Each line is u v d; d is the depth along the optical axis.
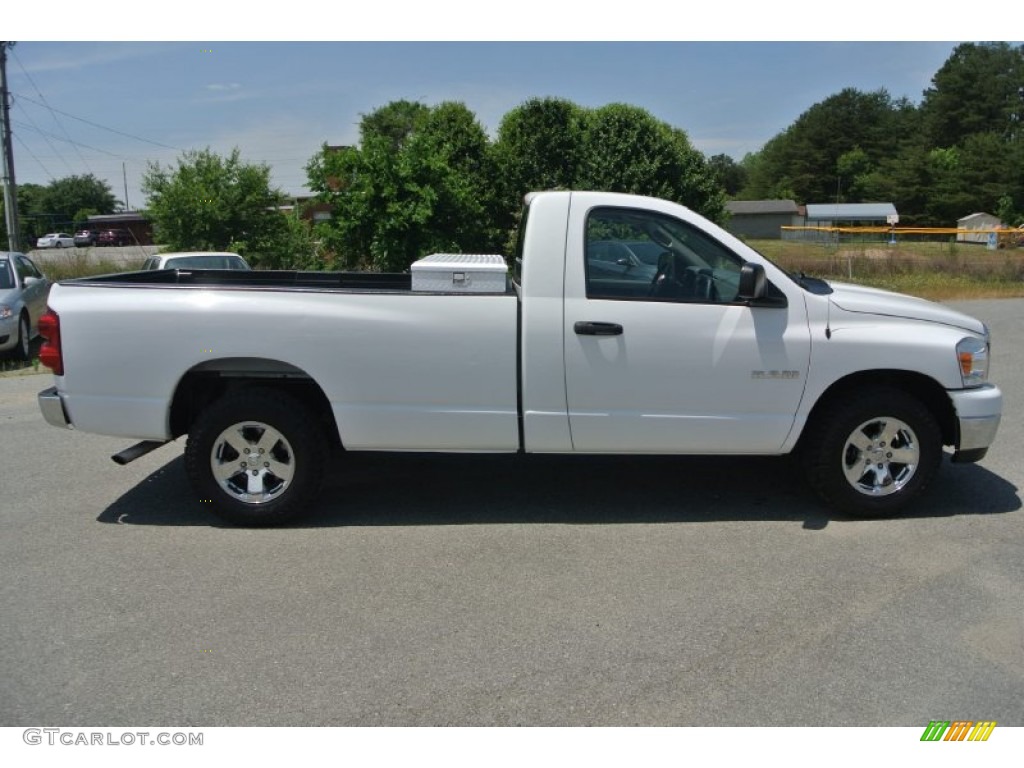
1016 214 70.56
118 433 4.85
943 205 78.12
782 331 4.74
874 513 4.98
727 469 6.03
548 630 3.70
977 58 91.25
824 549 4.57
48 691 3.25
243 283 6.11
